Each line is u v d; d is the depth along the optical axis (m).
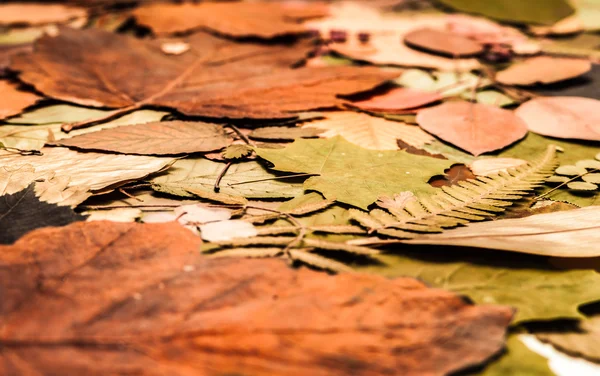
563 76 0.68
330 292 0.56
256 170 0.61
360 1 0.81
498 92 0.67
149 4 0.78
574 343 0.56
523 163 0.62
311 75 0.67
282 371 0.52
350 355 0.54
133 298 0.56
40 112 0.64
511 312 0.56
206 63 0.68
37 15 0.76
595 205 0.60
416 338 0.55
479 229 0.58
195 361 0.53
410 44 0.72
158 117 0.64
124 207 0.59
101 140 0.62
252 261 0.57
